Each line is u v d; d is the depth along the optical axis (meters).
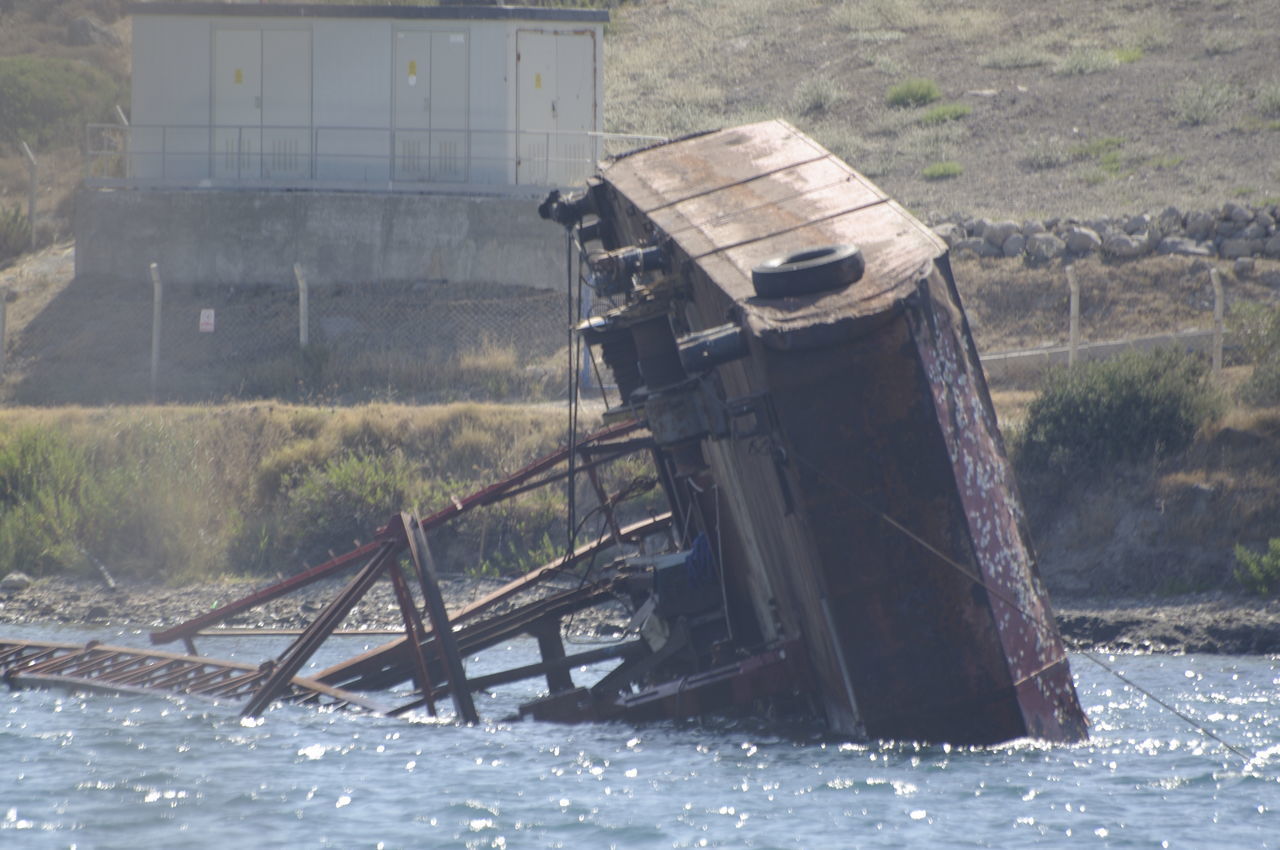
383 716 59.94
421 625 66.88
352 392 132.25
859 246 49.94
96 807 43.12
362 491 107.38
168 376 140.00
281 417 115.44
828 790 43.31
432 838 39.25
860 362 45.44
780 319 45.22
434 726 57.66
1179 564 90.25
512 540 104.50
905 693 47.06
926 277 46.69
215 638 90.62
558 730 56.69
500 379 131.12
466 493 106.75
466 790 44.91
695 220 55.03
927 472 45.97
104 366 143.25
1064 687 50.44
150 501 108.69
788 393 45.44
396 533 62.56
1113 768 45.75
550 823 40.66
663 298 53.19
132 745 52.31
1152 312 139.00
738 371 49.41
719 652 59.41
